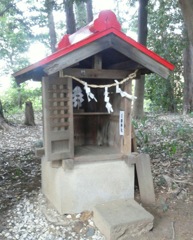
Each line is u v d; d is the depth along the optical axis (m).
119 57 3.22
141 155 3.66
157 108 13.73
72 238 2.80
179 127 7.30
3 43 16.50
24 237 2.86
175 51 10.72
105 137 3.87
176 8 8.79
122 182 3.38
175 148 5.41
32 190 4.08
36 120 11.50
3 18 14.00
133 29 16.97
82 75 2.95
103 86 3.03
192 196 3.68
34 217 3.23
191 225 3.00
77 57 2.67
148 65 2.91
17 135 8.20
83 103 3.84
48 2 7.83
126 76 3.15
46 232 2.92
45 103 2.89
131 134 3.53
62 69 2.74
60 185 3.10
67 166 3.00
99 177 3.24
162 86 13.34
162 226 2.98
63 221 3.06
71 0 7.63
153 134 7.29
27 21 10.69
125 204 3.17
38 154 3.61
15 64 17.89
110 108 3.03
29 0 10.38
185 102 12.88
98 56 2.97
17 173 4.88
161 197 3.67
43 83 2.97
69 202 3.15
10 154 6.11
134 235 2.78
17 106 17.00
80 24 17.11
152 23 10.16
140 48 2.82
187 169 4.60
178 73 13.05
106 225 2.72
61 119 2.96
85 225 3.00
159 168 4.68
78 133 3.88
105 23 2.77
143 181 3.60
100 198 3.28
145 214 2.90
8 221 3.20
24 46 16.69
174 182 4.04
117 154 3.29
